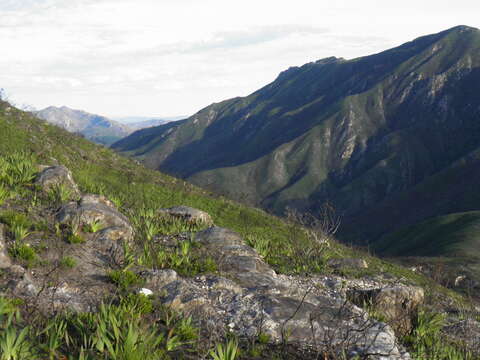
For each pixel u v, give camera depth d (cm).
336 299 1158
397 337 1066
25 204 1422
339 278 1823
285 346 834
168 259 1325
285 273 1681
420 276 2916
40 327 692
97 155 3444
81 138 3756
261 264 1490
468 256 6184
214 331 798
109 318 713
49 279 938
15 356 557
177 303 936
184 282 1073
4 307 702
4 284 851
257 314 949
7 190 1503
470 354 1014
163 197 2983
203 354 720
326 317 981
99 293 930
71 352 636
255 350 792
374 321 985
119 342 655
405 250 9444
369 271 2136
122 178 3091
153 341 703
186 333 789
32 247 1095
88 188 2202
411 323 1170
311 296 1143
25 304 762
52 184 1662
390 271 2636
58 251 1107
